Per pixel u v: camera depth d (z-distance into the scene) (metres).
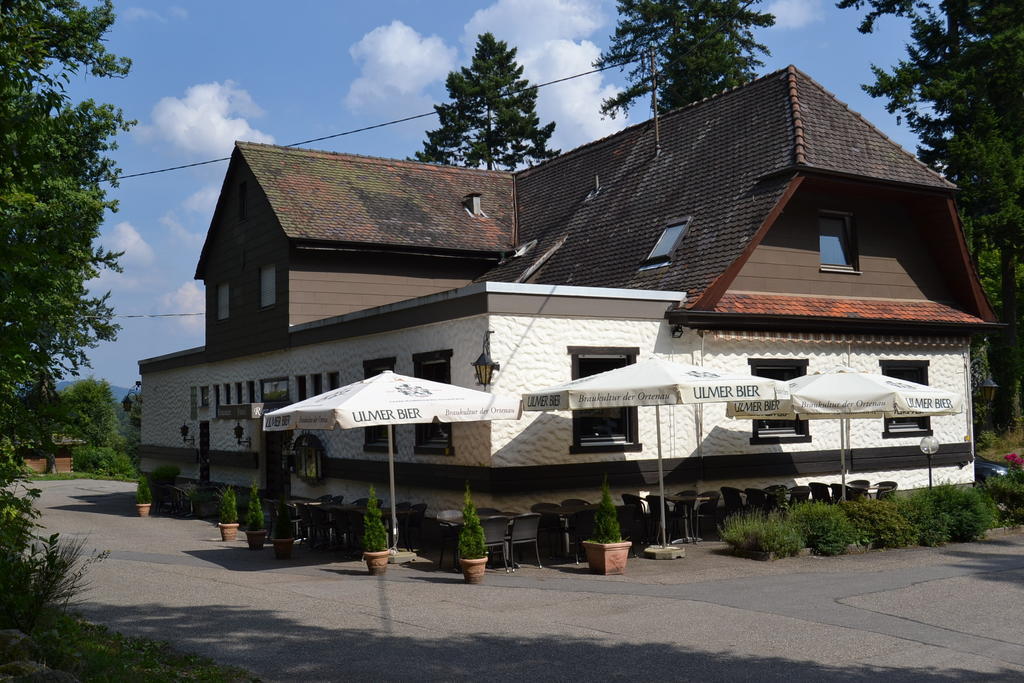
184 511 24.11
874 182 18.78
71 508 25.62
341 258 22.92
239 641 9.00
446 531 14.04
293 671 7.89
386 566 13.66
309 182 24.48
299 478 22.03
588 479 16.05
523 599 11.27
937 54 35.34
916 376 20.36
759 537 14.16
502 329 15.37
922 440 17.98
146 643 8.70
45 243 7.27
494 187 27.98
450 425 16.45
